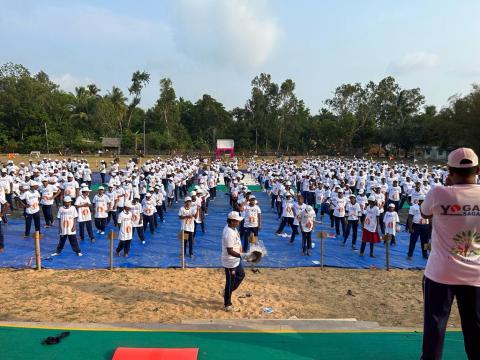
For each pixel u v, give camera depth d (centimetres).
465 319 355
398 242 1528
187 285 1000
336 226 1612
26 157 5972
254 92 8338
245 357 524
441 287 354
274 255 1313
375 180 2398
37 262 1119
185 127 8994
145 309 823
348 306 880
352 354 536
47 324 630
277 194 2008
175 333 604
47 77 8356
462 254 346
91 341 570
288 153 8325
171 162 3391
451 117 5612
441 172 2794
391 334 611
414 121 7169
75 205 1425
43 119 6981
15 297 892
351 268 1193
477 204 337
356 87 8306
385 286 1034
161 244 1439
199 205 1587
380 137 7562
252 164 4238
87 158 6153
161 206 1831
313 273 1139
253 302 881
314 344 569
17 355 523
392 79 8375
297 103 8388
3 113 6862
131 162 3167
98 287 976
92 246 1380
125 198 1758
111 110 7750
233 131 8556
